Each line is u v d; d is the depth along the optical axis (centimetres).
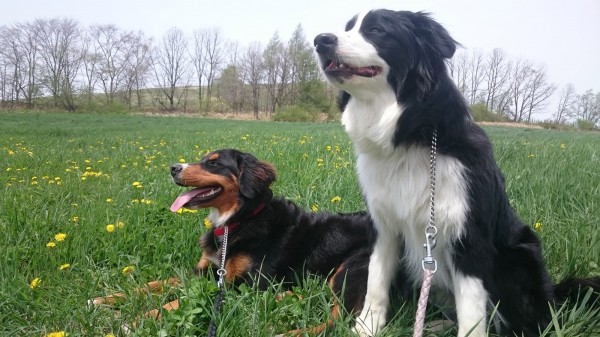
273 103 2425
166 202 173
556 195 157
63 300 101
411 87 86
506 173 189
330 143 362
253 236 118
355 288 103
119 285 108
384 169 90
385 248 95
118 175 239
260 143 383
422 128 84
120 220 147
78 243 127
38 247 125
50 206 165
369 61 87
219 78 2417
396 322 92
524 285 90
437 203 83
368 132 90
